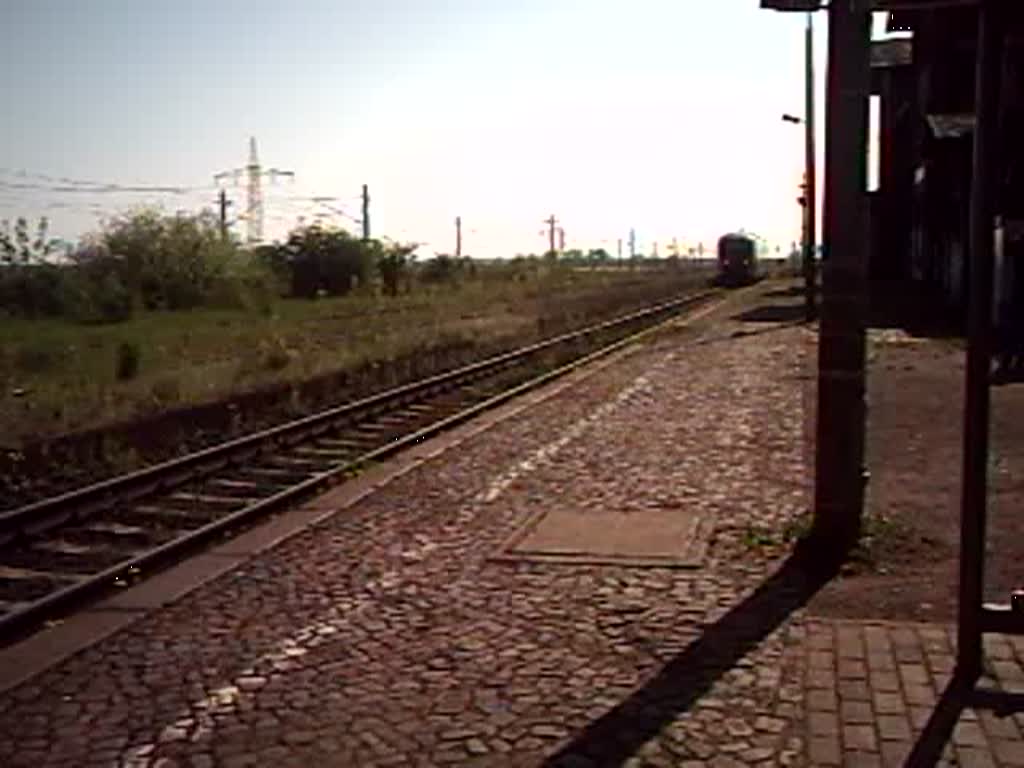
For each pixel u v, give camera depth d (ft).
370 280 206.28
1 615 23.17
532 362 80.59
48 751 15.78
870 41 25.53
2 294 144.97
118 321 137.69
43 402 56.13
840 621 20.67
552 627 20.71
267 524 30.50
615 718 16.52
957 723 15.98
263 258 204.74
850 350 25.73
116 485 34.12
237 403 56.70
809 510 30.04
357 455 43.32
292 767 15.14
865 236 25.75
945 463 37.55
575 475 36.58
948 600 21.85
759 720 16.31
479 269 324.80
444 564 25.44
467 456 41.24
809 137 115.24
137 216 178.60
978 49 18.20
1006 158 71.97
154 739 16.11
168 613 22.30
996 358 70.13
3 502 35.22
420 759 15.30
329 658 19.35
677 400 56.24
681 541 26.91
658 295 193.88
